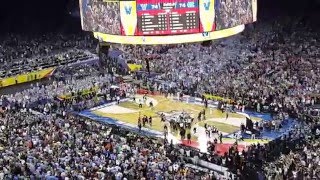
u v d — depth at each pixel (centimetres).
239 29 4138
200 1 3941
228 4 4016
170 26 3962
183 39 3981
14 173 4656
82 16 4203
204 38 4009
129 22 3969
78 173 4753
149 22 3962
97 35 4166
